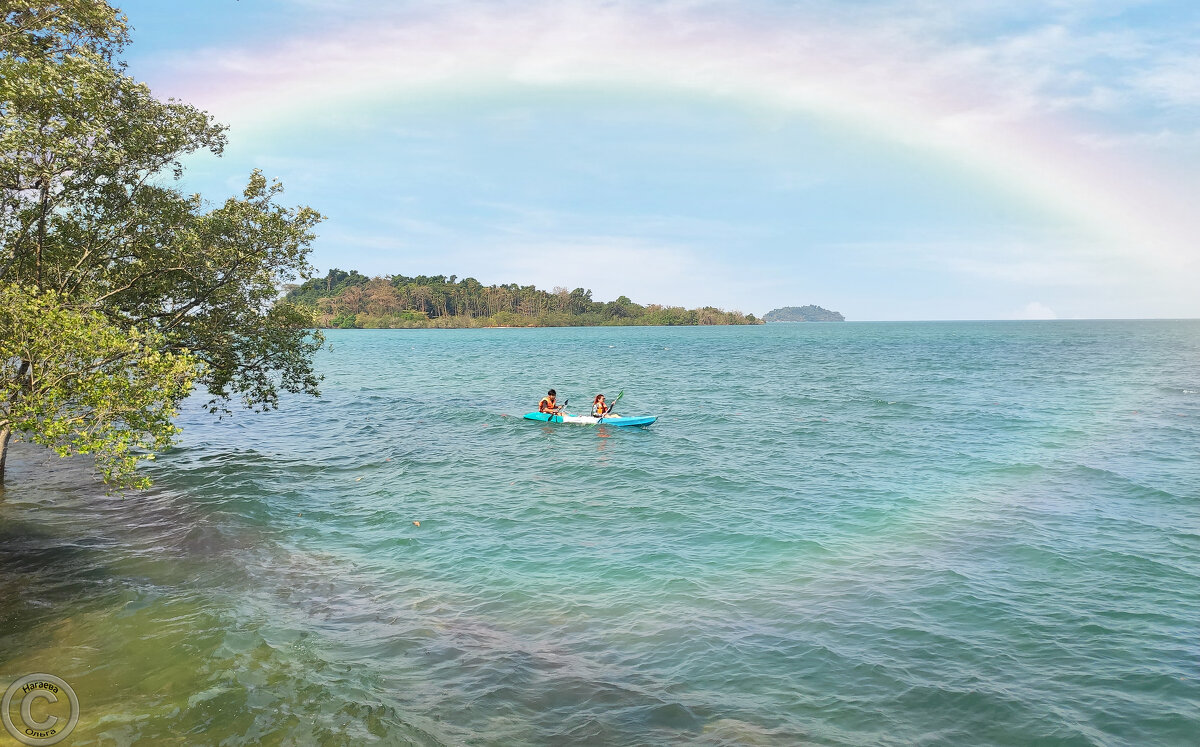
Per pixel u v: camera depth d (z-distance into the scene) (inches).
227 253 583.2
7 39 445.4
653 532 530.3
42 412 365.4
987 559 469.7
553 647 343.9
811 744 266.2
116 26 507.8
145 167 525.0
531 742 263.3
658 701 294.5
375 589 413.7
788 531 533.0
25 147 402.6
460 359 2765.7
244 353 690.8
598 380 1827.0
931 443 902.4
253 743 256.5
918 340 4911.4
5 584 397.4
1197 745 266.2
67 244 527.8
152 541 482.9
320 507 587.2
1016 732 275.4
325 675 308.5
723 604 397.4
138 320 558.3
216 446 858.1
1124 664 327.6
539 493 644.1
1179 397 1370.6
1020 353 3080.7
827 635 358.3
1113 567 452.1
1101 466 753.6
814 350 3506.4
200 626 351.6
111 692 287.4
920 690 305.6
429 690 299.6
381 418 1122.0
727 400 1382.9
